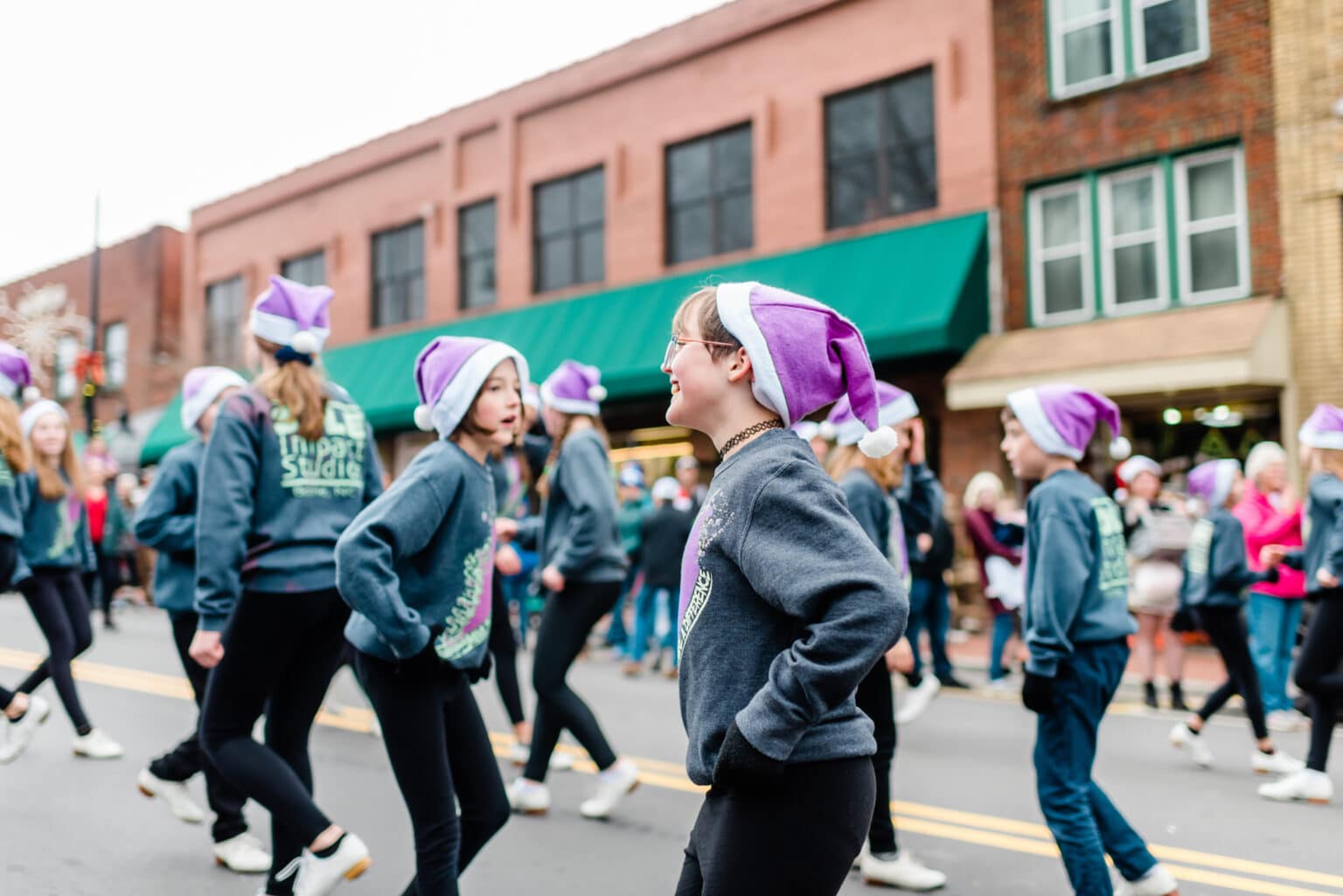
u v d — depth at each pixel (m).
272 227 21.95
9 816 4.51
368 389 18.22
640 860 4.14
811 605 1.64
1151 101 11.88
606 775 4.70
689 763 1.79
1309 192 10.88
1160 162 11.93
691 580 1.86
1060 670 3.22
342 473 3.36
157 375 24.03
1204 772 5.86
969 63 13.09
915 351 12.10
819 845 1.69
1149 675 8.07
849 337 1.93
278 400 3.24
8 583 5.07
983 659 10.44
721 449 1.95
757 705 1.63
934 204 13.47
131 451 21.83
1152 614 8.05
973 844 4.43
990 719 7.47
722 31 15.16
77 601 5.72
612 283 16.31
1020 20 12.79
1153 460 11.87
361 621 2.85
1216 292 11.55
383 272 20.06
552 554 4.86
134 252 25.33
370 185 20.12
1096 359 11.08
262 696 3.14
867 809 1.76
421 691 2.78
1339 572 5.10
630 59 16.19
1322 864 4.20
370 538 2.60
